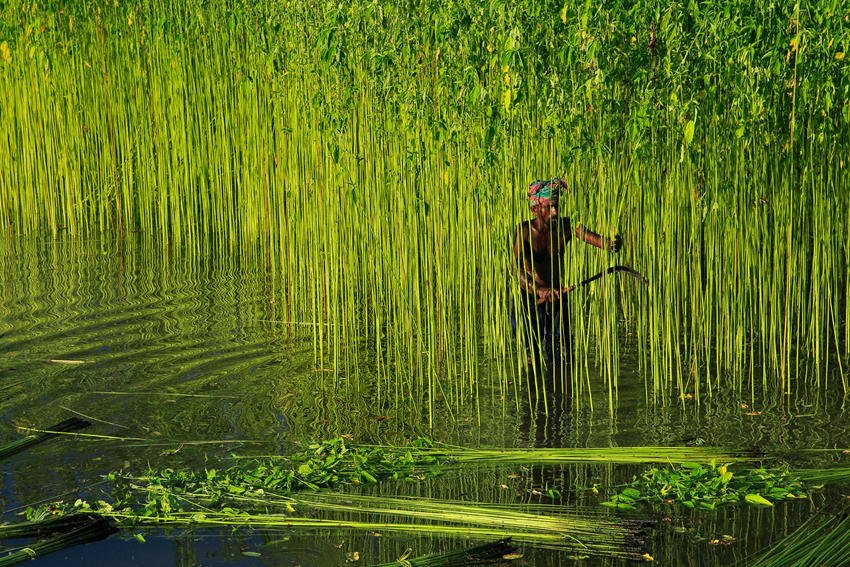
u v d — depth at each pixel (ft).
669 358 47.60
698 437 41.68
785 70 43.50
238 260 72.08
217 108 75.46
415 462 38.93
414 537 32.86
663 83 43.32
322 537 32.86
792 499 35.47
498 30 42.91
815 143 48.08
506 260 48.34
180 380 48.06
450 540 32.63
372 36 47.52
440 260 49.98
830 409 44.62
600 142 43.47
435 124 44.88
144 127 79.77
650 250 49.62
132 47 79.97
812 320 52.03
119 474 37.68
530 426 43.19
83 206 82.12
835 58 42.96
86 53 80.74
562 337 48.29
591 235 47.24
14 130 80.64
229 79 74.28
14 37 78.69
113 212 85.05
